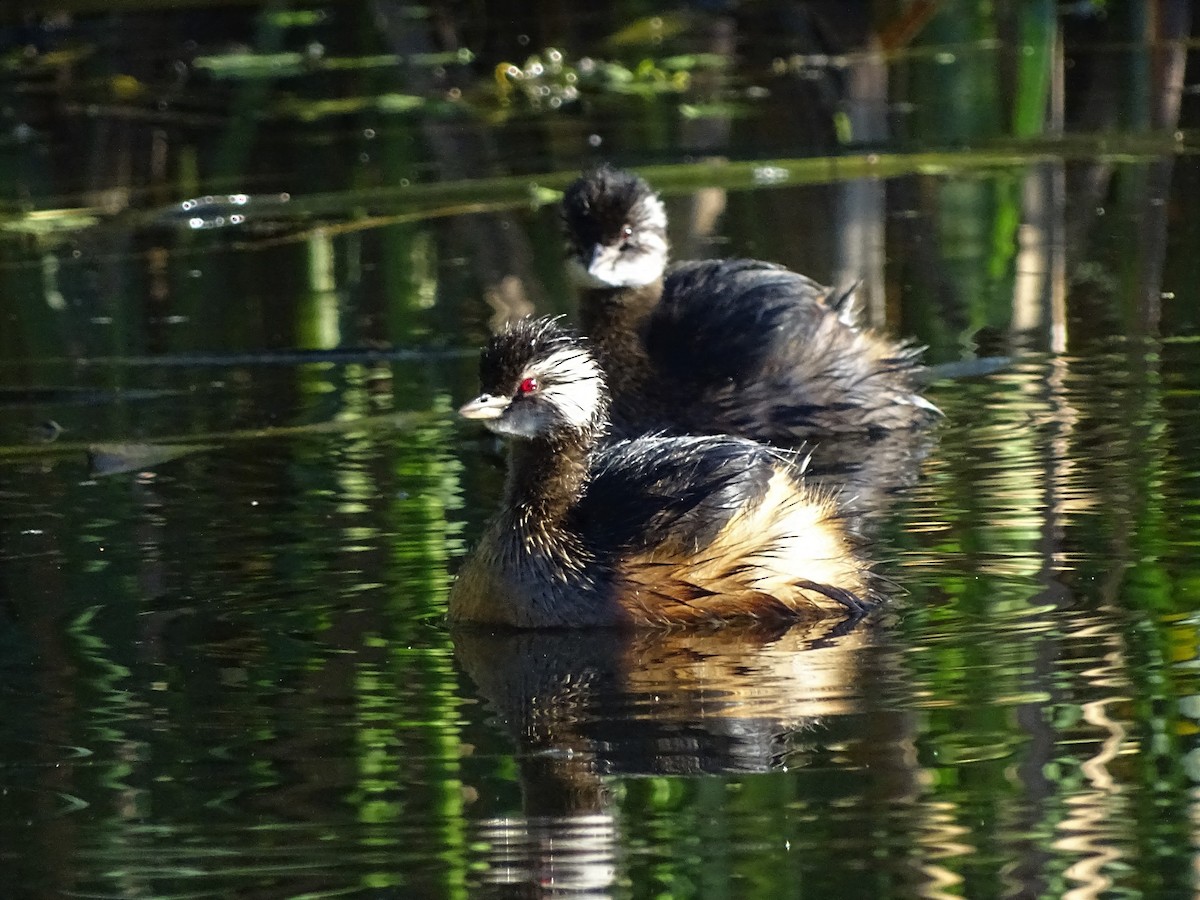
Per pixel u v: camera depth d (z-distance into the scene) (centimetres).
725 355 1541
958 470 1297
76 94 2616
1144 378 1477
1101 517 1184
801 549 1127
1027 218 1970
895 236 1941
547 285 1861
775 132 2334
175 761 905
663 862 799
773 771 873
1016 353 1568
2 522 1266
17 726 945
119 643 1055
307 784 878
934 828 819
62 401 1567
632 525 1141
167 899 782
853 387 1501
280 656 1031
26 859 817
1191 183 2039
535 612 1112
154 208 2138
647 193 1622
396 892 784
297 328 1747
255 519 1259
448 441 1427
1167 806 829
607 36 2766
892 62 2488
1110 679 953
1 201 2195
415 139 2394
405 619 1091
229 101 2584
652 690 983
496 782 871
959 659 990
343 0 2741
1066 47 2512
